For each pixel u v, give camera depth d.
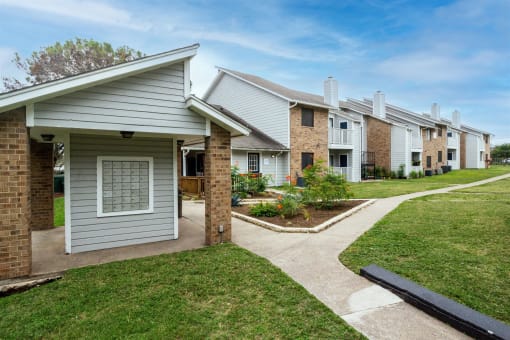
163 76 5.29
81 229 5.58
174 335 2.80
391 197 12.63
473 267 4.36
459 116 34.50
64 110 4.47
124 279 4.08
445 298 3.29
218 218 5.84
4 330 2.90
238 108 20.80
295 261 4.82
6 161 4.05
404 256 4.92
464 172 29.50
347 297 3.57
